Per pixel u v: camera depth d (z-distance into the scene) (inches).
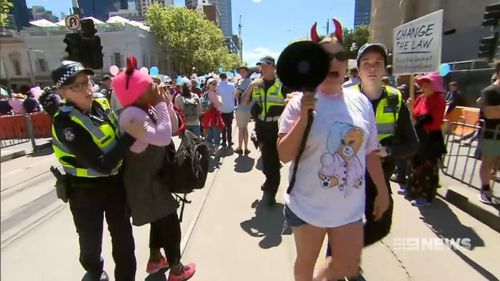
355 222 75.9
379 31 828.0
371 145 81.4
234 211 175.3
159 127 94.3
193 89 428.8
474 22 570.6
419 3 636.1
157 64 2297.0
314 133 72.3
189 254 133.3
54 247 143.1
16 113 520.1
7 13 890.7
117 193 98.4
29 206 192.1
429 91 166.9
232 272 121.0
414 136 99.8
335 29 77.4
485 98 156.9
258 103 177.6
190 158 103.7
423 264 122.3
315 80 66.7
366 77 98.1
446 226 151.9
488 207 155.7
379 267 120.4
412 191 179.5
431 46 177.2
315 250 79.0
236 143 359.3
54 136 92.7
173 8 2257.6
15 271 125.6
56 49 1979.6
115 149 87.6
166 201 105.1
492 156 157.9
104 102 97.7
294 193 77.5
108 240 145.6
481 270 118.3
